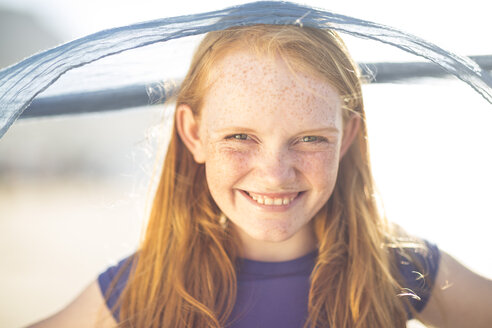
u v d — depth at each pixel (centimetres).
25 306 488
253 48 129
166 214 168
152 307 157
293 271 155
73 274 579
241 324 150
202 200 164
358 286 157
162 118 166
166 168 169
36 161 1559
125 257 170
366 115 162
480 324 158
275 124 127
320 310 153
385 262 161
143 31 119
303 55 129
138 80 152
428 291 158
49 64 118
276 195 134
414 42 121
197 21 119
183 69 153
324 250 159
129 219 817
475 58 140
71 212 927
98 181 1370
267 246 157
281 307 151
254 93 127
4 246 700
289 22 120
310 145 132
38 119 157
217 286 155
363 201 166
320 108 130
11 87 118
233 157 133
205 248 160
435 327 160
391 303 156
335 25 121
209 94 136
